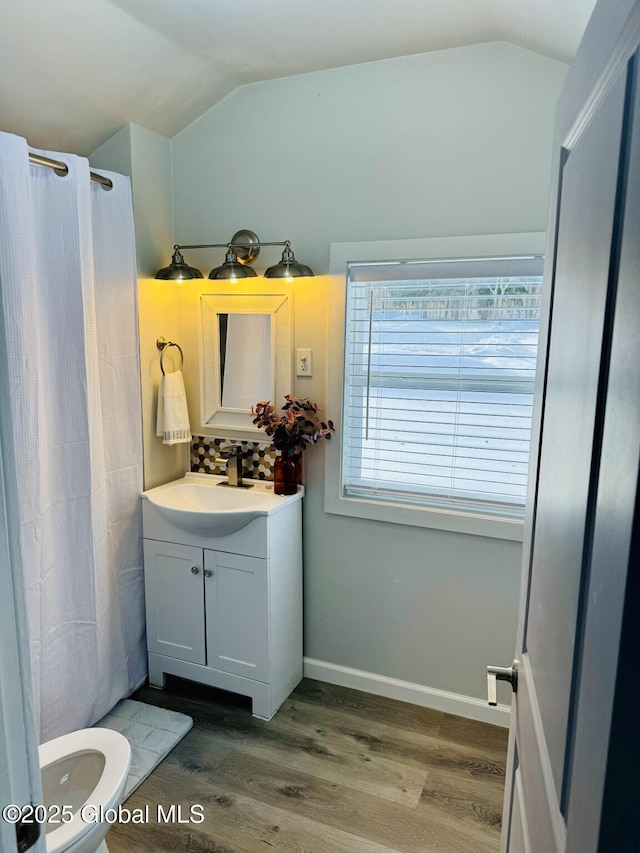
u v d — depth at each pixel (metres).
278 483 2.40
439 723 2.27
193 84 2.22
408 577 2.34
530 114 1.94
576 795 0.56
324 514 2.44
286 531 2.32
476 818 1.81
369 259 2.22
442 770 2.02
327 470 2.40
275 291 2.42
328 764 2.04
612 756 0.45
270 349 2.46
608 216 0.55
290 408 2.36
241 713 2.32
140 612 2.49
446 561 2.26
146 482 2.50
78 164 1.99
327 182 2.27
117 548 2.35
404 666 2.40
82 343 2.05
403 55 2.06
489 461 2.20
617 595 0.46
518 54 1.92
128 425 2.37
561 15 1.53
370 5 1.72
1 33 1.67
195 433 2.71
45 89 1.92
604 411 0.54
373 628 2.43
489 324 2.13
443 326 2.20
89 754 1.58
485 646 2.26
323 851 1.70
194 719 2.28
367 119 2.17
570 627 0.64
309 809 1.84
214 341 2.58
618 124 0.53
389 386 2.32
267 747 2.12
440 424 2.26
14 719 0.56
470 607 2.25
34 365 1.87
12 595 0.55
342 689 2.50
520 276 2.06
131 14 1.77
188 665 2.41
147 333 2.45
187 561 2.33
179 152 2.50
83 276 2.04
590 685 0.53
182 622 2.39
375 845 1.72
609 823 0.46
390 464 2.36
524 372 2.10
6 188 1.73
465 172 2.05
